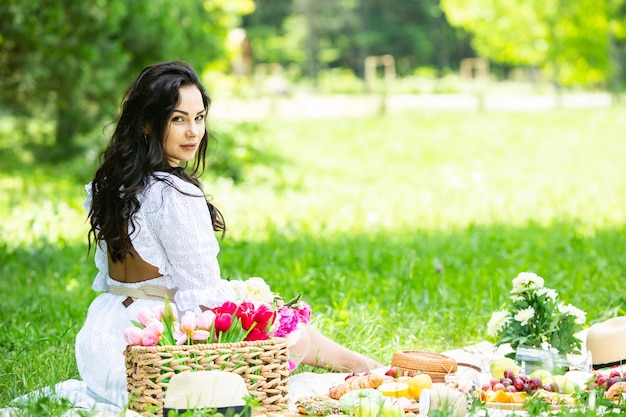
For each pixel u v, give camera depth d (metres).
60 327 6.93
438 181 19.25
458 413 4.47
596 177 19.05
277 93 39.84
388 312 7.47
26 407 4.45
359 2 72.12
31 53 15.88
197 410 4.27
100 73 17.06
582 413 4.46
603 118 28.81
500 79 70.81
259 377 4.66
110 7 16.14
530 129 27.34
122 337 4.96
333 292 8.14
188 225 4.91
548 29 35.00
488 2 35.88
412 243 11.23
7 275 9.15
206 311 4.72
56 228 12.09
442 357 5.23
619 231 11.98
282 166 20.59
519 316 5.42
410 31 71.75
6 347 6.39
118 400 4.77
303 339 5.64
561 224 12.98
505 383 4.93
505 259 10.03
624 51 45.06
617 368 5.40
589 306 7.81
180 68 5.05
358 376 5.28
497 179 19.27
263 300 5.30
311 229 12.66
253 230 12.38
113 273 5.11
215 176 18.00
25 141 21.14
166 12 18.81
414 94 47.19
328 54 70.06
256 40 69.44
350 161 22.80
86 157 18.20
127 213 4.91
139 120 5.00
